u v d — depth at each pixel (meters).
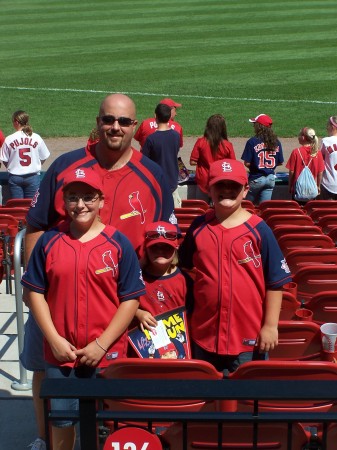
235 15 39.53
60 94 23.59
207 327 4.33
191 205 10.22
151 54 29.62
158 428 3.97
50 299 3.92
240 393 2.80
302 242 7.24
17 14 41.78
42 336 4.39
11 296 7.68
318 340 4.75
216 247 4.23
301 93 23.19
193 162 10.98
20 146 11.91
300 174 11.30
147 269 4.45
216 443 3.72
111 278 3.87
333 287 6.15
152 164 4.39
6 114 21.30
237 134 18.83
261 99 22.53
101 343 3.84
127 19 38.97
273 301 4.27
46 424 3.08
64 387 2.86
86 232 3.89
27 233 4.41
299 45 31.02
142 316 4.35
